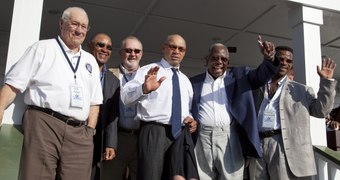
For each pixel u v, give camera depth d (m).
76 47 2.76
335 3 4.32
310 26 4.20
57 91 2.56
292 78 4.23
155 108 2.96
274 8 4.63
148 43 5.98
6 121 2.79
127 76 3.70
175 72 3.20
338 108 4.70
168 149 2.91
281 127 3.29
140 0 4.53
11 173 2.30
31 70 2.55
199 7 4.70
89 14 4.93
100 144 3.11
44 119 2.53
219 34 5.61
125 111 3.30
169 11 4.83
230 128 3.25
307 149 3.28
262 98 3.42
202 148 3.23
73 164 2.62
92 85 2.83
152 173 2.80
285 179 3.20
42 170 2.50
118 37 5.76
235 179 3.15
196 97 3.37
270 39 5.82
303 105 3.37
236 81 3.41
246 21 5.12
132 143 3.29
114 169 3.29
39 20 3.04
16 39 2.95
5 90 2.47
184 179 2.73
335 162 3.53
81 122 2.68
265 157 3.30
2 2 4.49
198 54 6.48
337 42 5.81
